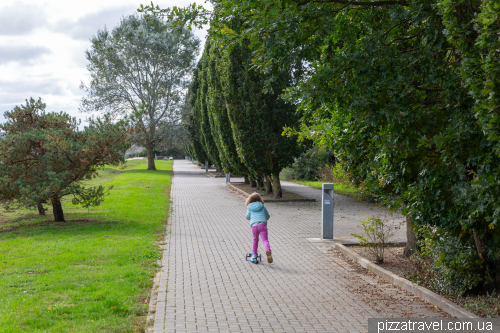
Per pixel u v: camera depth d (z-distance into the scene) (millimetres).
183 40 47938
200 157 51562
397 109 5570
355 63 5773
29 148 13609
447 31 5059
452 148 5129
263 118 20125
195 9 7078
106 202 20688
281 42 6086
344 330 5445
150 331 5371
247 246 10945
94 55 48188
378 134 6367
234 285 7445
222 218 15977
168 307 6242
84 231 12844
